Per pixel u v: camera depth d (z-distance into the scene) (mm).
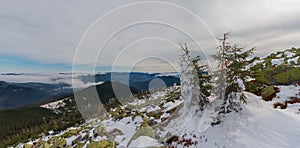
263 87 13484
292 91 11820
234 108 10242
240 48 10523
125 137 12688
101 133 13742
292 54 17875
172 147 10469
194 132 10461
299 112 9500
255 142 7773
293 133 7715
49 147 18797
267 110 9773
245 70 11000
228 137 8648
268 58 18891
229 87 10508
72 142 16297
